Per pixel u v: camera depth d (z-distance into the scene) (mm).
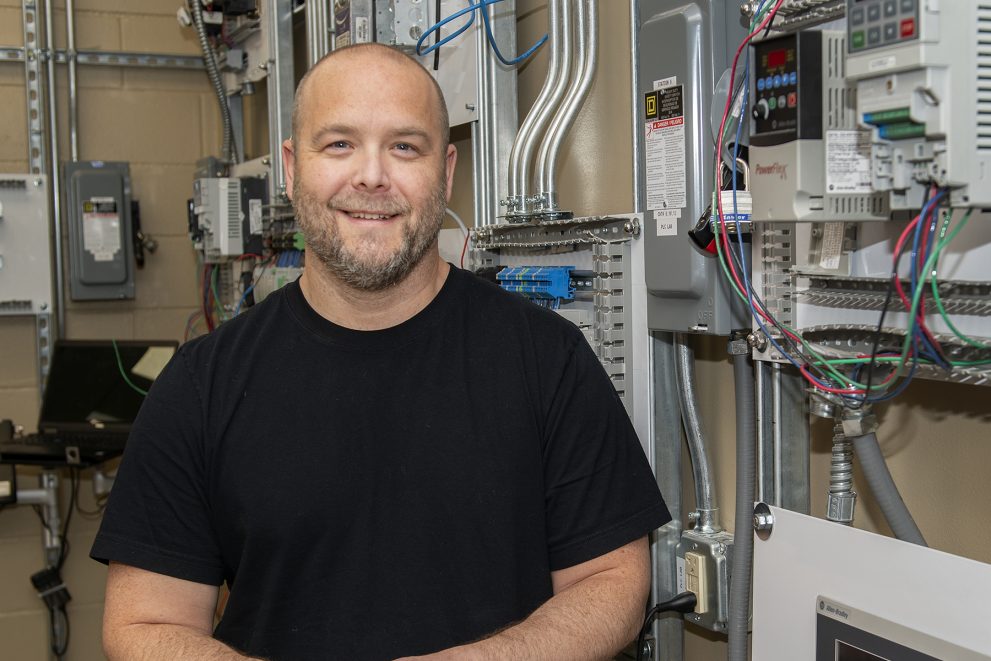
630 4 1527
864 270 1053
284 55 2549
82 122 2973
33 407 2889
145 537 1175
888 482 1056
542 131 1619
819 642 1063
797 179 937
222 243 2732
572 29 1608
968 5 814
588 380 1241
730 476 1455
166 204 3094
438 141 1207
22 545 2855
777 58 960
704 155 1273
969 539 1104
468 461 1179
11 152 2854
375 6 1877
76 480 2877
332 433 1180
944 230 878
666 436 1477
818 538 1072
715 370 1479
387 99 1156
